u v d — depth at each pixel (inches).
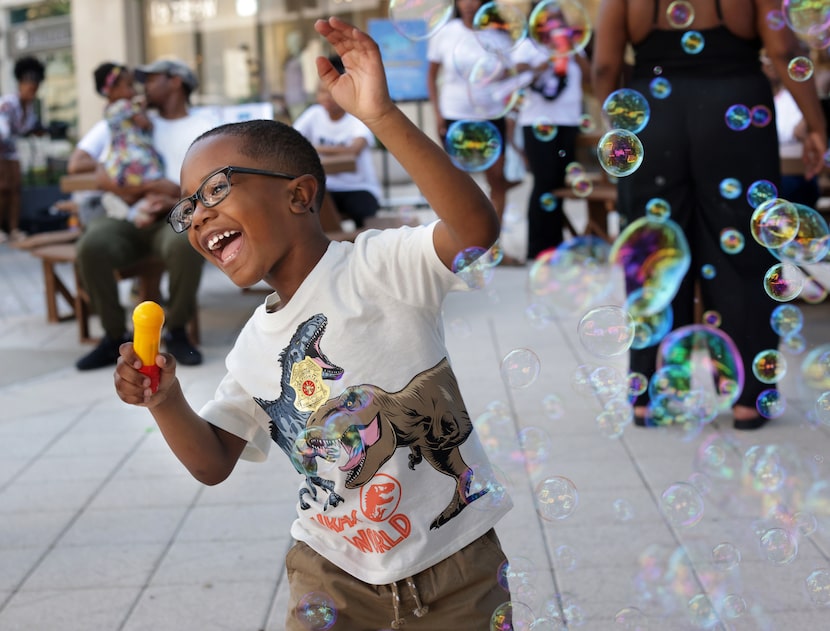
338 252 59.2
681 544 98.5
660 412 133.2
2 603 94.1
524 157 255.9
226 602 92.3
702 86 124.3
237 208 55.9
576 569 94.0
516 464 122.1
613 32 129.6
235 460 63.9
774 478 111.9
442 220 55.1
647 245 131.4
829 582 87.3
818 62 227.3
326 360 58.1
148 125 191.0
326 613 59.2
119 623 89.3
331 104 237.0
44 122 455.8
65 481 126.3
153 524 111.4
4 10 466.3
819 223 104.7
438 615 59.1
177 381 60.4
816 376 144.1
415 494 58.4
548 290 221.0
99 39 416.8
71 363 192.4
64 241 227.6
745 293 127.0
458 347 181.5
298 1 428.1
